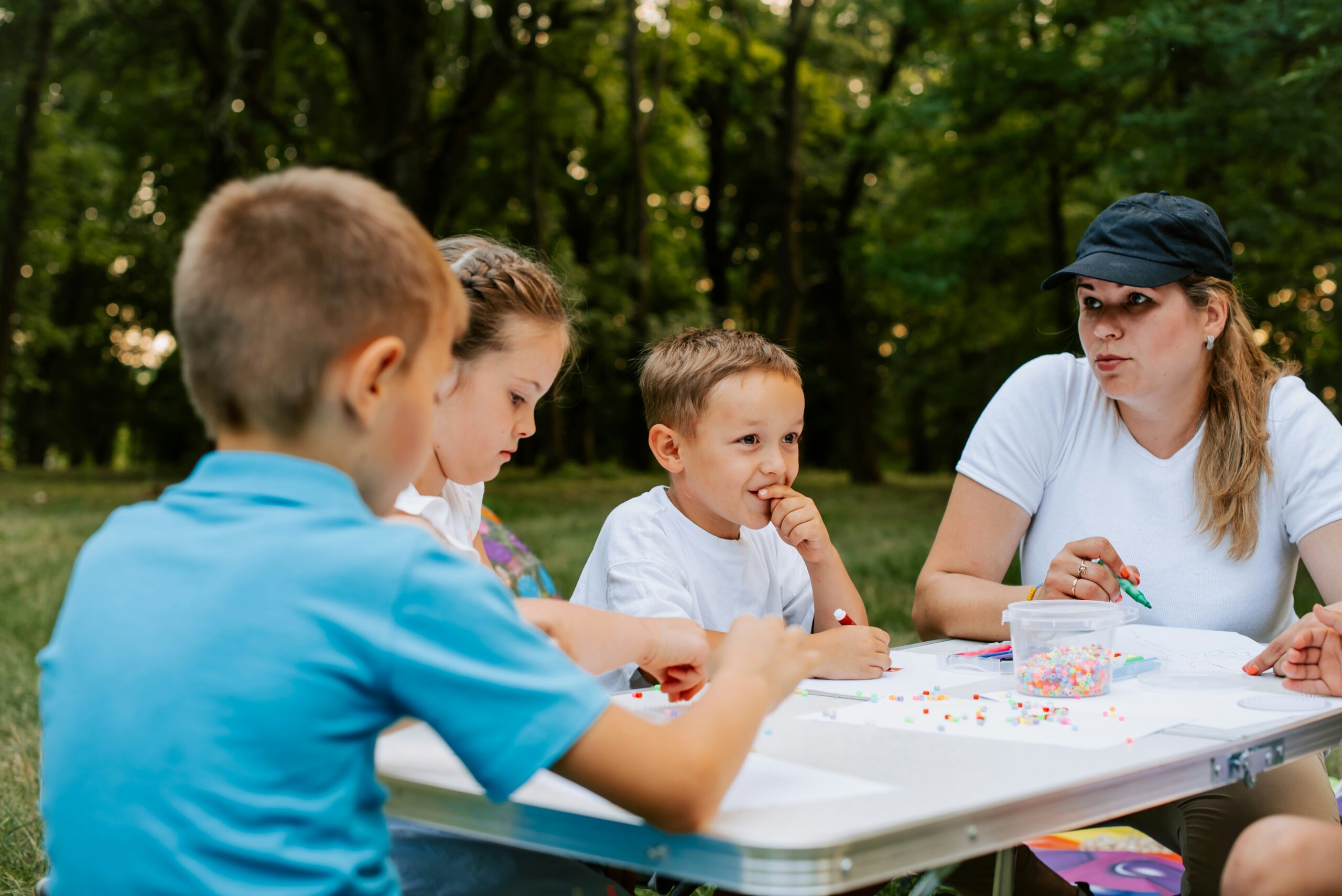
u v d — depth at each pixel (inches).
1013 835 48.8
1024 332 813.2
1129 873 112.1
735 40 843.4
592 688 45.3
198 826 41.4
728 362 92.1
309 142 753.6
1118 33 388.8
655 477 960.9
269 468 46.4
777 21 858.1
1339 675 70.6
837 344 893.2
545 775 54.1
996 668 82.1
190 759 41.9
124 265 1167.0
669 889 99.3
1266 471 96.2
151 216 949.8
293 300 45.8
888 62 853.2
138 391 1357.0
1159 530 99.5
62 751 43.6
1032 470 104.3
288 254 46.0
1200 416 99.7
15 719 159.6
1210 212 95.9
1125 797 53.1
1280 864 52.3
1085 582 87.4
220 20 621.3
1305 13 312.2
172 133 788.0
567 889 58.4
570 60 744.3
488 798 51.2
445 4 681.6
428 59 617.0
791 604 101.7
